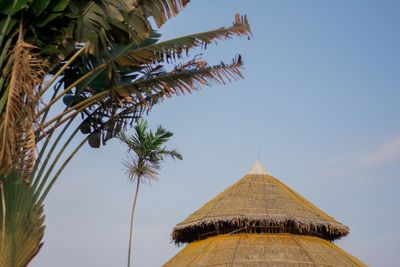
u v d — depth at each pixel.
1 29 10.73
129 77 14.02
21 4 10.45
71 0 11.48
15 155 10.36
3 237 10.79
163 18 11.84
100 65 12.68
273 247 20.69
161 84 13.11
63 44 11.88
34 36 11.32
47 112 12.03
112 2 11.53
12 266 11.38
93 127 14.20
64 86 13.69
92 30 11.73
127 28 12.05
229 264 20.12
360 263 21.77
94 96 12.80
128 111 14.09
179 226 22.72
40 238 11.82
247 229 21.48
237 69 13.48
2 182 11.08
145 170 26.64
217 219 21.55
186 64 13.38
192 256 21.48
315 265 20.17
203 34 12.66
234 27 12.70
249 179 23.45
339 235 22.56
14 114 9.99
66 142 12.66
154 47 12.66
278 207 21.81
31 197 11.74
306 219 21.52
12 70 10.30
